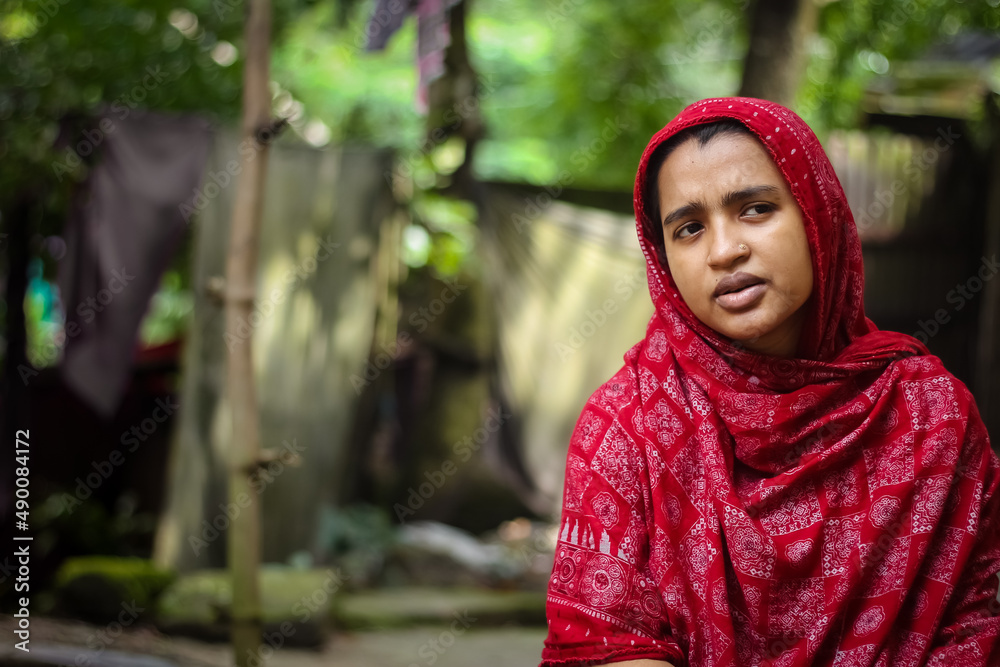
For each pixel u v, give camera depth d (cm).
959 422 129
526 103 1191
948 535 129
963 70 879
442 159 809
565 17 1009
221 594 605
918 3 792
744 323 125
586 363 728
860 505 126
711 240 126
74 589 607
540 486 733
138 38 741
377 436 899
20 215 685
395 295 719
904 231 874
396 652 602
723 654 121
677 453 128
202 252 649
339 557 764
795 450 128
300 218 681
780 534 125
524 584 801
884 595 124
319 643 594
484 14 1286
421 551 809
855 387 130
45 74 703
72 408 825
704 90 1106
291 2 805
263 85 352
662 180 131
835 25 801
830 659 125
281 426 677
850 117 859
